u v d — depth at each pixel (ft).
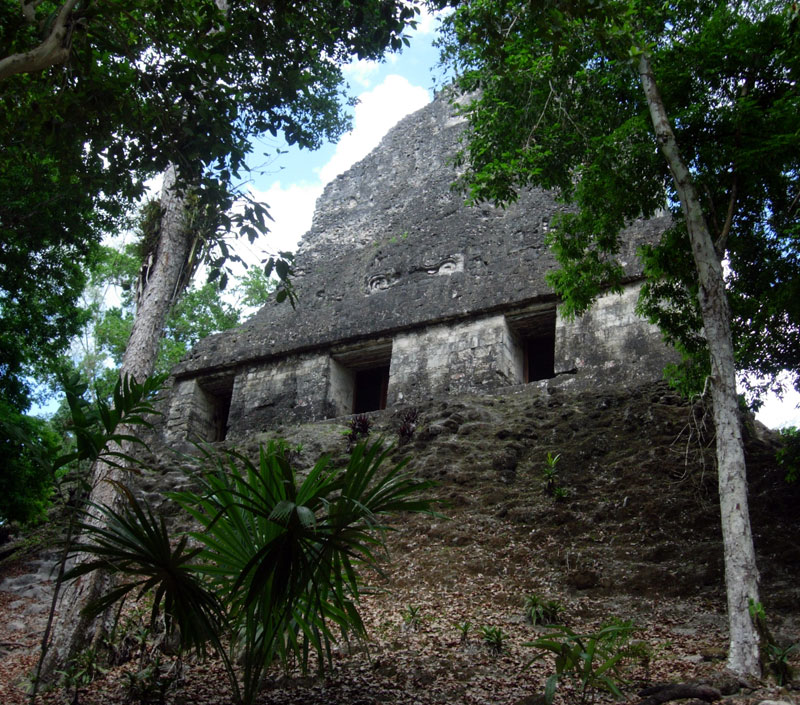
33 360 53.16
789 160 31.37
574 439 43.50
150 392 19.30
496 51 31.19
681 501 34.78
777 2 32.60
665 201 35.86
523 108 38.40
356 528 16.80
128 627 27.27
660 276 36.70
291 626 18.20
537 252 59.62
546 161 37.96
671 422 41.57
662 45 34.30
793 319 34.09
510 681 21.22
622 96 36.68
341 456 47.75
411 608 27.71
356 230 73.36
